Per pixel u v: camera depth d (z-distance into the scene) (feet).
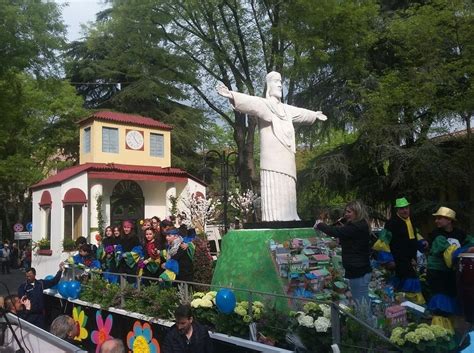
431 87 55.36
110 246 33.60
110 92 123.03
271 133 27.27
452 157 61.41
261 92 78.02
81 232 71.31
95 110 115.96
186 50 80.43
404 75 62.44
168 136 82.48
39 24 54.49
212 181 100.73
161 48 78.38
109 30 82.58
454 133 67.67
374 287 22.98
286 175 27.04
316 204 75.31
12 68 55.62
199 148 120.78
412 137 66.80
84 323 32.94
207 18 75.77
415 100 56.65
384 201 75.15
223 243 26.84
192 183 79.71
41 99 98.02
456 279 19.21
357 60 68.49
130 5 74.38
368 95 63.36
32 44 54.24
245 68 77.71
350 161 71.97
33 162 105.29
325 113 75.87
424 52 58.65
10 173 98.68
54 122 112.88
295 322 18.70
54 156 127.95
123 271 32.12
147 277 28.40
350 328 16.49
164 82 86.33
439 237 20.33
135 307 27.12
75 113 111.24
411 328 16.87
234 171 80.74
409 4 72.95
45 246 74.13
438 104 57.21
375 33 70.59
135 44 77.20
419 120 65.57
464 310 18.62
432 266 20.27
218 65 81.05
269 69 73.87
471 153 58.13
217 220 74.33
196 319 22.71
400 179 64.64
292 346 19.19
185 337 17.79
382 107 60.59
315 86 77.41
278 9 67.62
